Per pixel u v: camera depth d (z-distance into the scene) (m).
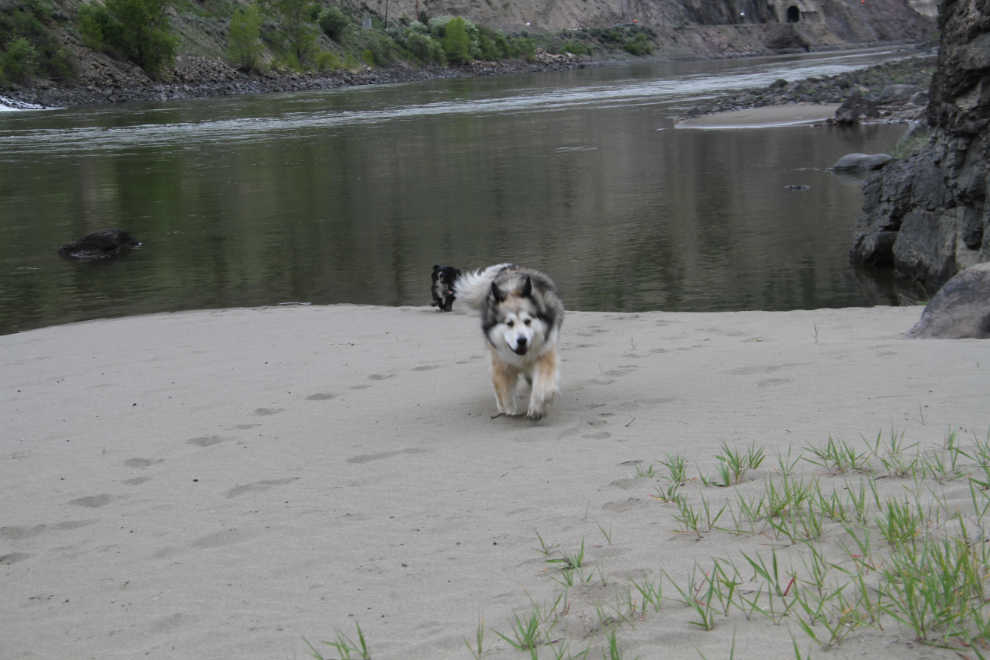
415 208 19.25
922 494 3.31
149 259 15.16
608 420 5.14
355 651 2.69
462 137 34.09
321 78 80.06
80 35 63.56
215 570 3.50
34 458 5.34
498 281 5.79
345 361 7.62
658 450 4.43
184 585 3.38
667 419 4.99
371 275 13.19
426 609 2.95
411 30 100.62
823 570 2.80
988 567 2.62
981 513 3.03
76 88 59.72
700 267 12.55
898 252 11.60
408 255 14.50
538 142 31.11
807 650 2.33
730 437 4.49
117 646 2.91
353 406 6.08
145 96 62.69
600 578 2.99
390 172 25.41
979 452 3.65
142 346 8.82
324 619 2.96
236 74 72.56
